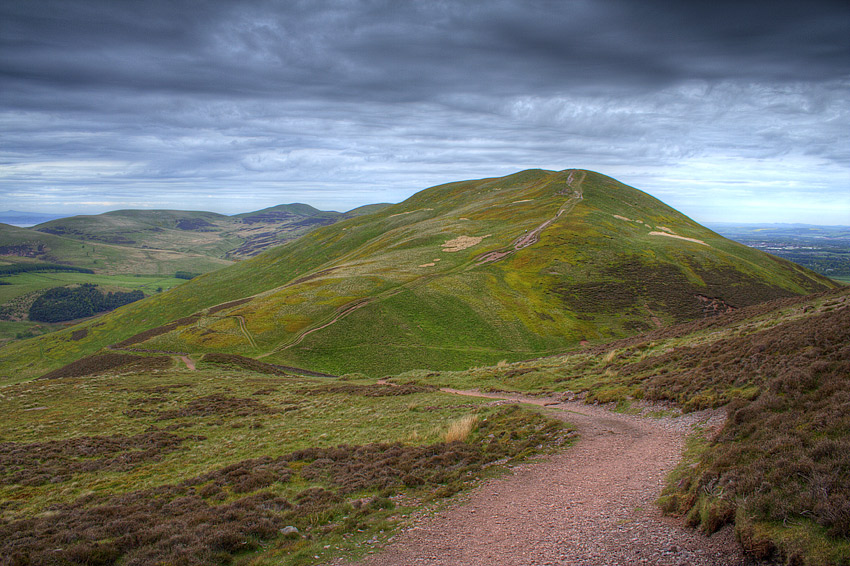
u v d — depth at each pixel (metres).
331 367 75.69
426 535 13.09
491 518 13.88
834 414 13.34
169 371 61.59
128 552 12.70
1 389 48.34
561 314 93.56
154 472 23.08
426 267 121.19
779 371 21.20
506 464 19.30
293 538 13.47
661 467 16.38
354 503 16.08
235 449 26.70
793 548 8.95
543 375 41.47
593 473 17.02
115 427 33.31
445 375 51.53
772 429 14.30
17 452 26.64
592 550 11.06
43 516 16.89
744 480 11.46
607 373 36.81
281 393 45.81
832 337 21.81
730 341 32.41
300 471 20.81
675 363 33.00
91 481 22.08
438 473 18.41
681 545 10.50
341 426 30.20
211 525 14.22
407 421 29.66
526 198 190.62
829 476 10.27
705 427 19.62
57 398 43.50
